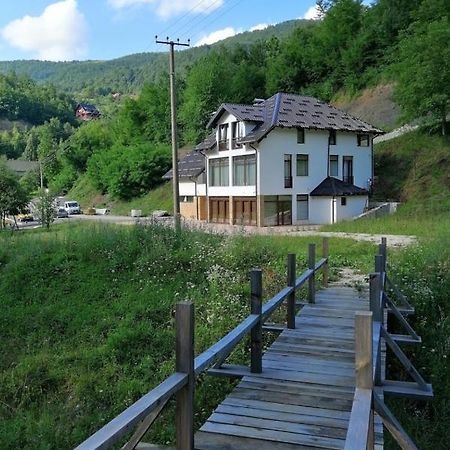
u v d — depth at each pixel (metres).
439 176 34.75
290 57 58.81
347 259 14.60
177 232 14.19
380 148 40.72
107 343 8.68
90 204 59.31
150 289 11.09
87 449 2.45
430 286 10.19
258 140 31.61
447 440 6.28
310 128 33.38
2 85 150.25
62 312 10.22
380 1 54.81
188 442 3.62
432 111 37.62
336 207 33.38
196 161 42.12
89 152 71.38
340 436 4.23
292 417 4.61
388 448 5.57
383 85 48.16
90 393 7.34
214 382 7.00
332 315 8.42
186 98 62.22
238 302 9.85
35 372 7.95
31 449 5.87
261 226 32.41
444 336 8.48
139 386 7.33
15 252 13.56
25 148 120.69
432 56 36.28
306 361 6.14
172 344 8.58
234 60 71.81
